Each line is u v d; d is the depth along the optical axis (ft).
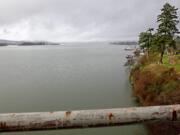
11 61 433.89
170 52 150.30
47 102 123.13
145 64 148.97
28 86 172.76
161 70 112.78
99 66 298.76
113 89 147.54
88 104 116.37
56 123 5.88
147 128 71.56
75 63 360.48
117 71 238.27
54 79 203.62
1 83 188.14
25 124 5.78
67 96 134.92
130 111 6.14
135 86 125.70
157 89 96.53
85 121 5.97
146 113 6.18
